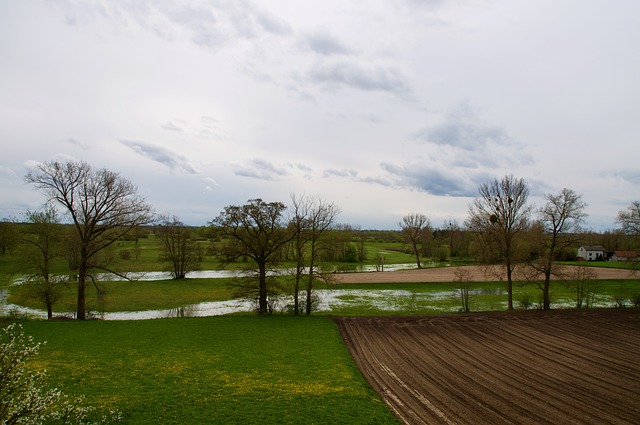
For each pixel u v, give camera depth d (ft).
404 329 128.26
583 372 87.56
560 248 166.30
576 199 177.88
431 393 74.84
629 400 72.18
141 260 349.41
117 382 77.46
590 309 164.66
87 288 225.15
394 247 589.73
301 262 158.20
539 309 165.58
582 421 63.52
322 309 179.73
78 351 96.53
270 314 152.35
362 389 75.77
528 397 73.10
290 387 76.64
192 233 274.36
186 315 173.06
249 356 96.02
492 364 92.73
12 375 38.65
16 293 192.65
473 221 176.86
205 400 69.97
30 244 147.02
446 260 424.05
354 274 292.40
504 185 169.37
